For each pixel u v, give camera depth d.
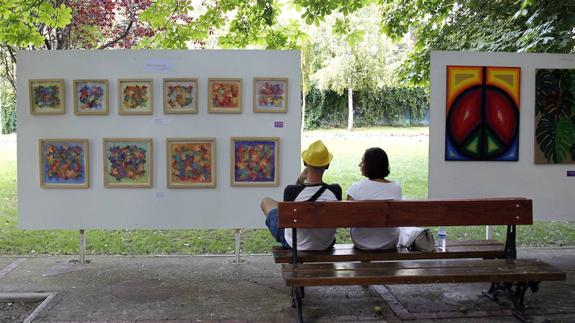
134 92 5.80
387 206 4.21
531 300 4.77
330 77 26.14
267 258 6.27
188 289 5.12
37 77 5.79
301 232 4.63
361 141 20.38
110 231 7.91
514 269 4.18
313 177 4.52
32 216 5.90
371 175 4.66
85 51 5.77
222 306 4.65
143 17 8.38
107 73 5.80
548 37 6.65
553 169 6.20
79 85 5.80
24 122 5.84
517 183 6.18
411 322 4.27
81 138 5.83
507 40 7.66
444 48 9.13
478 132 6.07
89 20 8.60
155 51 5.78
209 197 5.91
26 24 7.71
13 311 4.66
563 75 6.14
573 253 6.50
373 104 29.36
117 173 5.87
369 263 4.30
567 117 6.17
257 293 5.00
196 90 5.80
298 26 9.33
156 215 5.91
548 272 4.09
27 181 5.87
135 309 4.57
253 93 5.83
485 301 4.76
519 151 6.15
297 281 3.88
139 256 6.34
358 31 9.32
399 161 15.01
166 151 5.86
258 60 5.82
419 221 4.25
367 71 26.19
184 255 6.40
